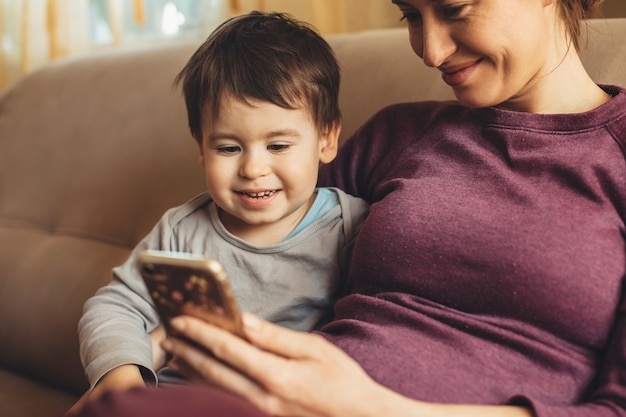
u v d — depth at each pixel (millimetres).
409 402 661
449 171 865
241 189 898
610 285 742
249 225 964
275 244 942
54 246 1349
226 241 954
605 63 965
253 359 644
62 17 2262
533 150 826
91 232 1351
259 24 996
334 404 648
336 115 1009
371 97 1136
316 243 952
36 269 1325
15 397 1224
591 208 771
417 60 1123
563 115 819
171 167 1303
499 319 770
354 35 1274
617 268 750
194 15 2150
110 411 503
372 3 1679
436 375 729
